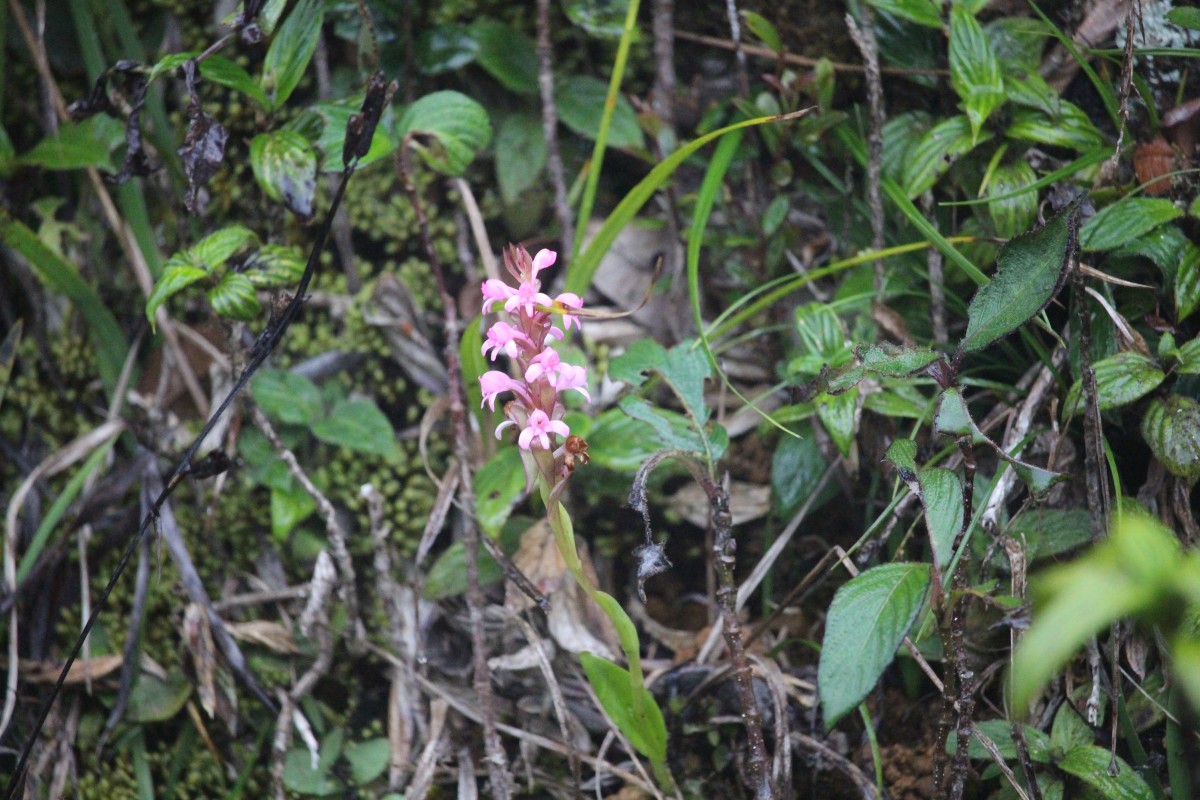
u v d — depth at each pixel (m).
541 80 1.33
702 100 1.36
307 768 1.31
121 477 1.34
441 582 1.30
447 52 1.35
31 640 1.35
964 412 1.16
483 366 1.27
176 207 1.36
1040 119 1.26
